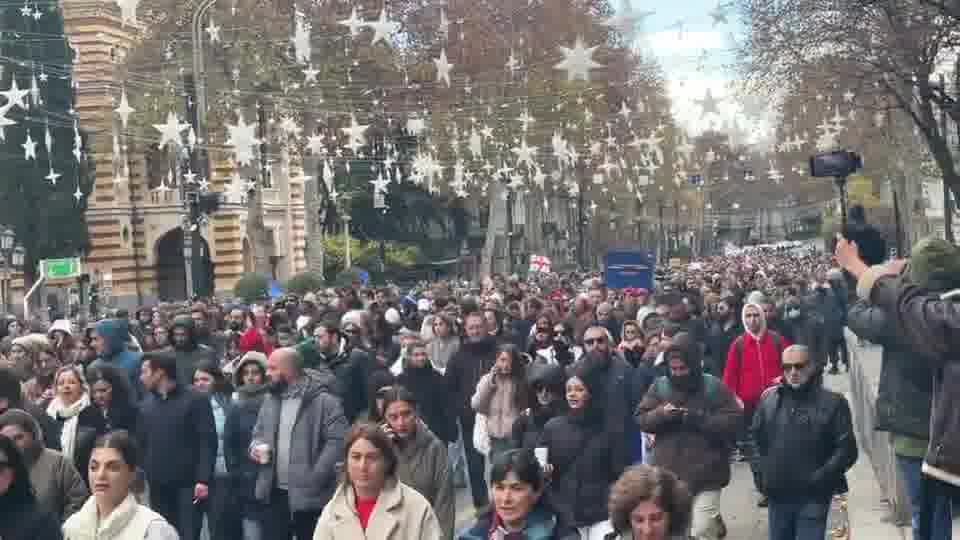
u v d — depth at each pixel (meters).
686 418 10.40
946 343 5.66
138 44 45.38
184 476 12.48
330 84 47.16
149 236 62.94
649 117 57.72
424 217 82.44
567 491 10.50
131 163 62.38
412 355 15.50
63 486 9.27
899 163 48.19
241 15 44.47
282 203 67.19
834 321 29.48
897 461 10.70
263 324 22.83
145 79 44.84
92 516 7.93
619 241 94.88
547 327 18.02
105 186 61.16
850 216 7.01
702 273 51.16
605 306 22.31
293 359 11.50
